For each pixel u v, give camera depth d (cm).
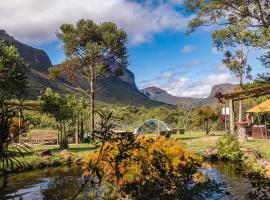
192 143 2684
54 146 3019
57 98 3008
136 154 884
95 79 3791
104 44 3794
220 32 2475
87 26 3772
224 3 2545
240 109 3825
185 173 888
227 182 1348
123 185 991
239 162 1916
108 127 494
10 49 2584
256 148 2142
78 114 3300
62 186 1424
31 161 1911
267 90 2586
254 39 2355
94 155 1018
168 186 841
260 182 845
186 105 6225
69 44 3703
